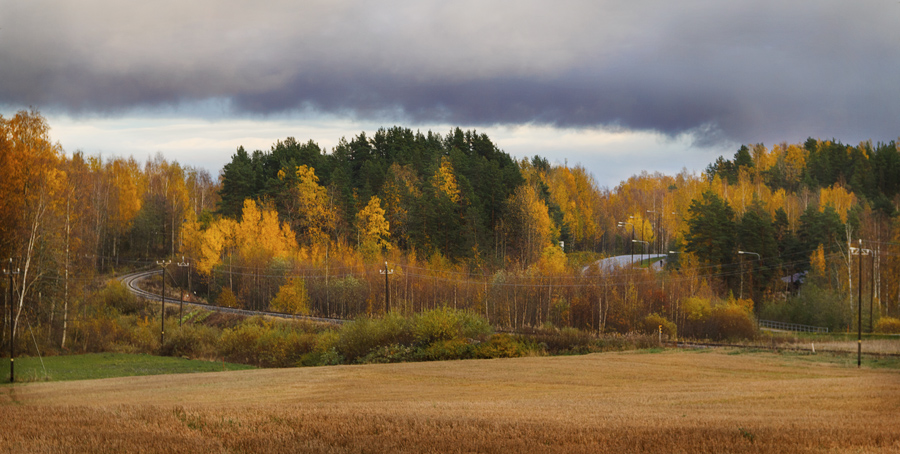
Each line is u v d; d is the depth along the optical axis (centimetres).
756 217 9894
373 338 5825
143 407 2172
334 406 2342
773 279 9550
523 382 3681
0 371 4769
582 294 8119
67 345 6338
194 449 1355
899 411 2100
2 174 5388
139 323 7431
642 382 3609
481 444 1408
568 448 1363
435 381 3766
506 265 10262
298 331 6731
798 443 1398
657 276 8525
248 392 3275
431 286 9125
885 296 7881
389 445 1394
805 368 4069
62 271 6309
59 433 1555
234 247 11125
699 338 6950
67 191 6494
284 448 1364
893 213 9575
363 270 9406
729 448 1350
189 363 5719
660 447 1368
